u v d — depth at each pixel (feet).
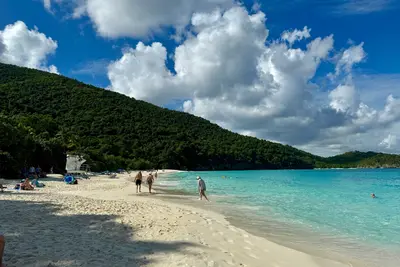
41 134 262.06
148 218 40.09
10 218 35.45
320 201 70.85
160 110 561.02
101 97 480.64
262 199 72.95
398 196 85.35
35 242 25.76
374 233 37.76
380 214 52.34
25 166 134.00
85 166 222.69
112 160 289.74
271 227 40.42
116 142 379.96
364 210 57.16
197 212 49.67
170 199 69.82
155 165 396.78
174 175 262.88
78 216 39.11
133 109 495.41
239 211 53.26
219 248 27.76
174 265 21.70
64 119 389.80
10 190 71.67
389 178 215.31
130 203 55.98
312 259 26.48
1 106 344.08
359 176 253.65
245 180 179.73
